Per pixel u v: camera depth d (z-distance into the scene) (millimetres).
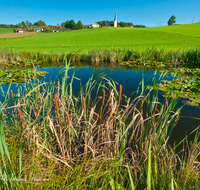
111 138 1662
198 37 28266
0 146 875
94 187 1201
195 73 6137
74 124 1787
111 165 1331
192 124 2617
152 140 1516
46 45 22531
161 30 42812
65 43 26172
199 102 3428
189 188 1109
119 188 1093
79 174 1313
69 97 1733
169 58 9625
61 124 1764
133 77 6152
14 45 22797
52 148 1683
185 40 25297
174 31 38875
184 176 1157
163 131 1396
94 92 4133
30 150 1518
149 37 31219
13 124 1808
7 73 6238
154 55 10211
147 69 7777
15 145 1522
